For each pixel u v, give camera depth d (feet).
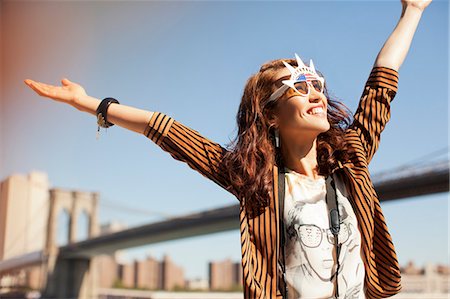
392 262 3.71
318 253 3.63
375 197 3.84
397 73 4.53
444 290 142.41
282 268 3.66
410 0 4.80
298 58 3.91
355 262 3.68
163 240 105.50
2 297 95.14
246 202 3.69
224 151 3.98
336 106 4.32
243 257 3.46
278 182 3.84
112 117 4.05
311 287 3.59
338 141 4.02
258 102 3.94
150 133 3.97
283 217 3.74
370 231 3.72
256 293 3.41
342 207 3.78
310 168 3.96
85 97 4.17
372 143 4.25
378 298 3.83
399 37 4.66
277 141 4.01
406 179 69.10
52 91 4.13
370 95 4.45
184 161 3.99
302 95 3.79
